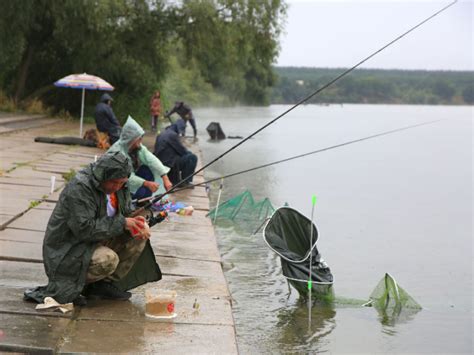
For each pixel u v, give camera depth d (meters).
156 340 5.52
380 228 12.85
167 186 10.14
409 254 10.77
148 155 10.08
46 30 31.11
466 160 27.86
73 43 29.97
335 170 22.50
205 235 9.73
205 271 7.84
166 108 37.25
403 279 9.27
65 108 32.72
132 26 30.73
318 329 7.03
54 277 5.89
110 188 5.79
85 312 6.01
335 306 7.83
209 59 32.66
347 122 57.78
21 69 31.30
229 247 10.29
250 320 7.21
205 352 5.36
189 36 31.20
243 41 31.64
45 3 28.98
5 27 28.48
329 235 12.01
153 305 6.03
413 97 144.38
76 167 15.30
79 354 5.15
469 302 8.27
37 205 10.48
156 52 32.25
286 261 7.92
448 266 10.08
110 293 6.33
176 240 9.28
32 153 17.28
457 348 6.68
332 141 34.91
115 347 5.31
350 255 10.55
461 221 13.90
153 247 8.80
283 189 17.28
